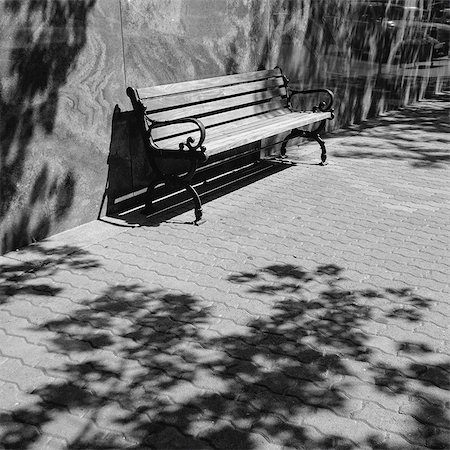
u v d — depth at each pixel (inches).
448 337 161.6
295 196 275.4
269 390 137.9
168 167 267.3
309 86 376.5
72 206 226.1
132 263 200.5
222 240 221.5
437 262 208.8
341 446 121.1
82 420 126.8
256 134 264.7
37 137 208.5
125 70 237.6
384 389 139.1
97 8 221.3
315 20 367.2
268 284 189.0
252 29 309.7
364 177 308.7
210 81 276.1
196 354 151.2
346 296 182.9
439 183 303.0
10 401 132.2
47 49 206.5
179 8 259.4
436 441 122.8
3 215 202.8
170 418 128.0
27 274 191.0
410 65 533.6
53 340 155.5
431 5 558.9
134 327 162.7
